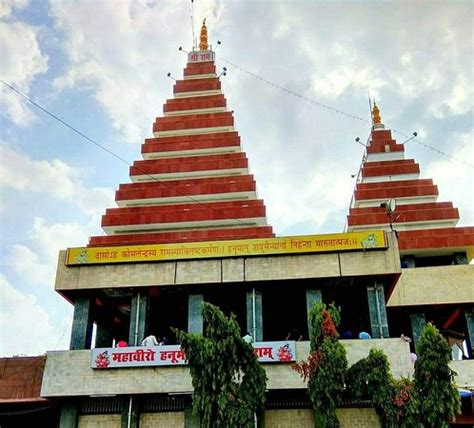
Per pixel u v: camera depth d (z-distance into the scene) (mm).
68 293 26750
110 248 26953
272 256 26141
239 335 19609
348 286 26812
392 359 23484
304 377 20578
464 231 38656
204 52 54375
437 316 36719
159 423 24188
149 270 26422
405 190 43719
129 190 44219
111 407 24719
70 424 24250
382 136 48281
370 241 25906
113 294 27234
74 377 24141
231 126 48031
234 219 41906
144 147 47312
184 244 26734
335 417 19125
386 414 18984
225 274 25984
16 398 28234
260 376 19828
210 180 44344
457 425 28766
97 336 30406
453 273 34594
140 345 25375
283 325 31859
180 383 23578
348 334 25891
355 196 44344
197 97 50812
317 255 25969
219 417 18328
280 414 23812
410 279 34562
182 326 31531
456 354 33344
